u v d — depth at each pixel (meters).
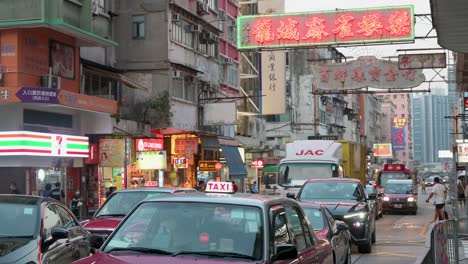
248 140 50.50
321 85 31.52
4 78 22.66
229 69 45.78
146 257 5.75
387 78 30.67
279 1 43.69
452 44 12.51
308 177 24.81
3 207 9.00
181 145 33.03
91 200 27.62
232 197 6.59
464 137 39.53
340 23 28.73
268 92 44.81
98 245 7.52
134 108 33.53
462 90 32.34
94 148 27.50
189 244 6.01
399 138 140.12
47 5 22.81
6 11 22.58
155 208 6.47
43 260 8.24
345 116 95.38
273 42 29.36
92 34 25.08
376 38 28.45
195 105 37.88
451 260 11.98
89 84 29.31
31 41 23.27
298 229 7.36
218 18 43.03
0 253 7.88
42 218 8.87
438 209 25.58
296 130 71.25
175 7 35.06
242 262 5.71
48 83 23.53
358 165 33.53
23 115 23.02
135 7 34.44
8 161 22.66
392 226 27.38
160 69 34.06
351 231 16.75
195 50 37.88
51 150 23.38
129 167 29.02
